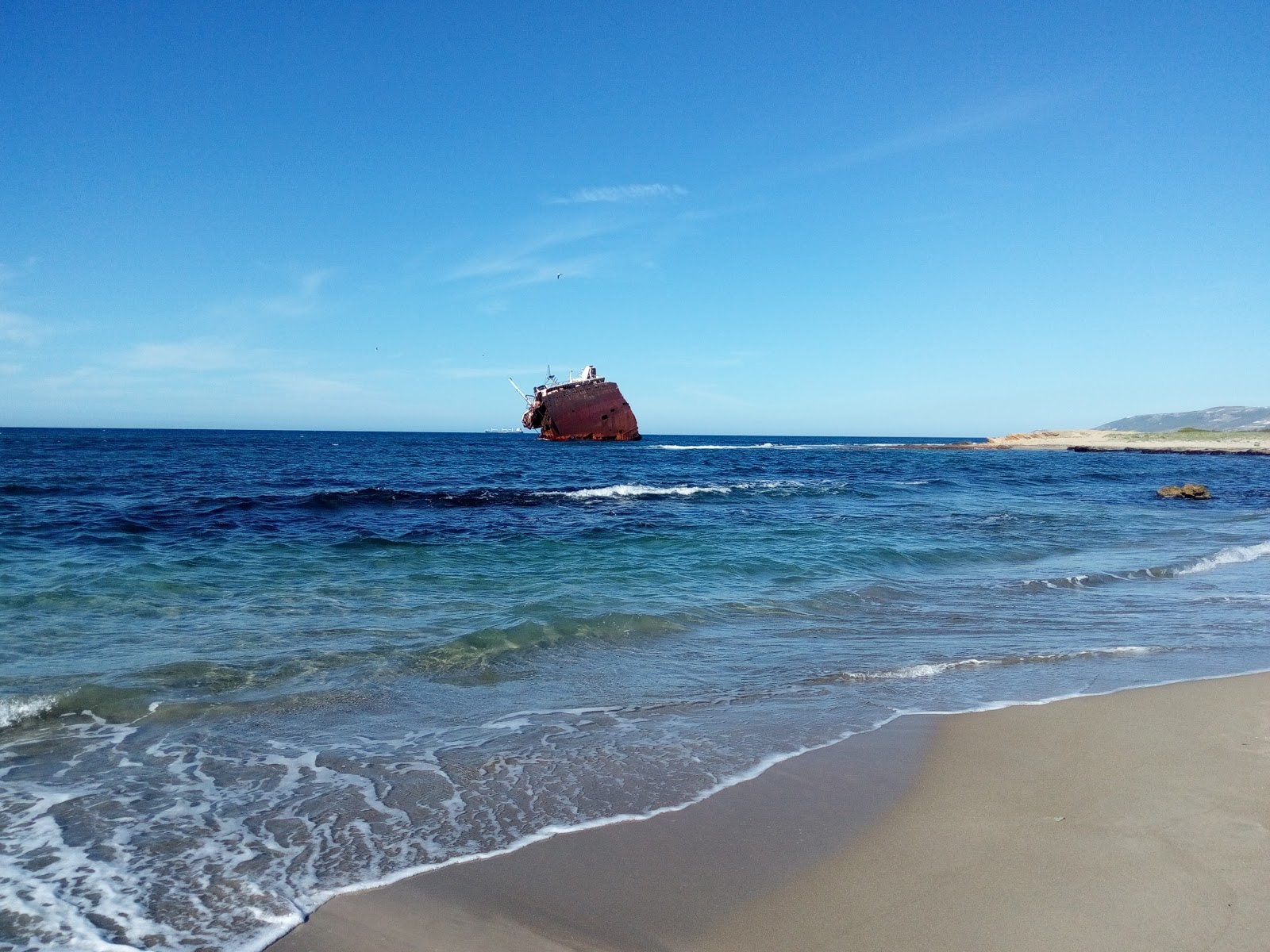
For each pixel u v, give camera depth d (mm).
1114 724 4906
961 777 4090
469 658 6438
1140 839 3322
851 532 14930
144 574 9547
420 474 32844
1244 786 3881
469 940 2631
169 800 3748
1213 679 5953
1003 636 7512
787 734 4762
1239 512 22094
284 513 16203
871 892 2947
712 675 6109
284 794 3834
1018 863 3150
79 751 4344
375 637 6973
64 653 6207
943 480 32688
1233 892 2865
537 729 4836
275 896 2895
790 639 7289
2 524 13383
